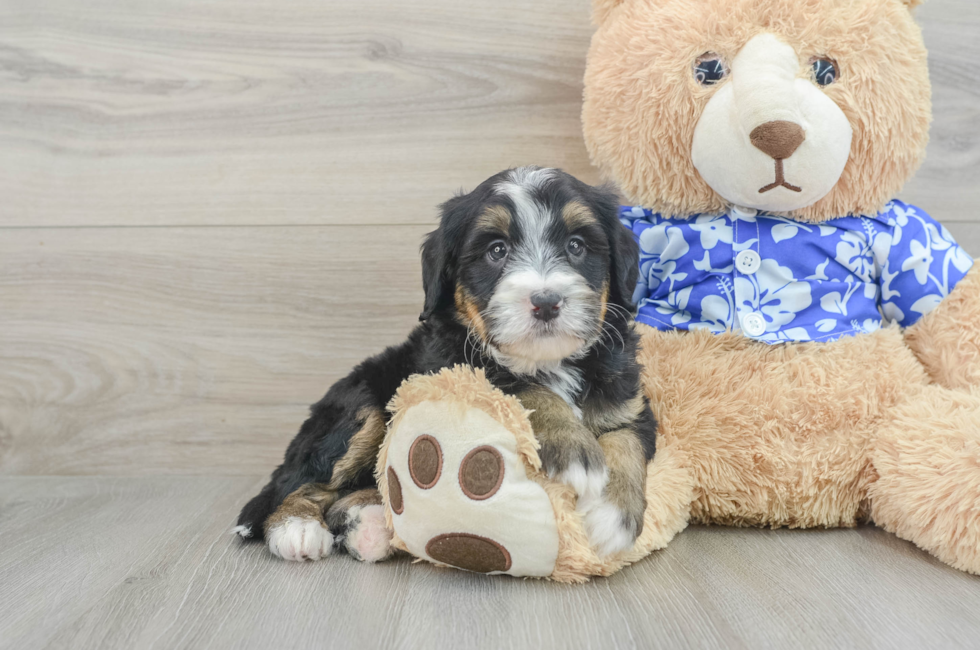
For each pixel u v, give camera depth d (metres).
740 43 0.78
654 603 0.67
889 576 0.71
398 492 0.71
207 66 0.94
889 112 0.78
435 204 0.95
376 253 0.95
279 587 0.70
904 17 0.79
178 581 0.71
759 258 0.81
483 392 0.69
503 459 0.69
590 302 0.72
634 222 0.85
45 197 0.95
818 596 0.68
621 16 0.83
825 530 0.79
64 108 0.95
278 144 0.95
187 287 0.95
